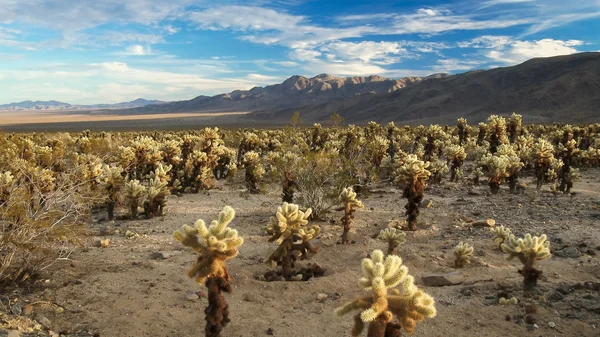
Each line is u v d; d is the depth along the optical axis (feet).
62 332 19.38
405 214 42.32
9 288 23.45
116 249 33.55
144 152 65.57
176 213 48.67
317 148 86.89
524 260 23.29
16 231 24.58
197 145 83.92
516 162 57.21
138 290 24.41
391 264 14.07
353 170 57.31
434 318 20.92
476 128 150.61
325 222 43.24
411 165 38.96
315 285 25.70
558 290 23.29
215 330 17.47
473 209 47.37
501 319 20.49
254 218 45.65
